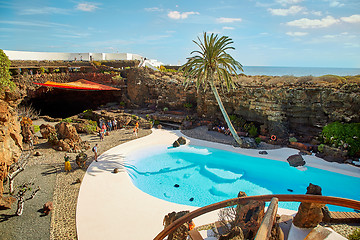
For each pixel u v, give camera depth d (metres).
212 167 20.86
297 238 7.69
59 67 46.78
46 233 11.69
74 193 15.52
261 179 18.64
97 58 60.31
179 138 26.64
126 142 26.58
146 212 13.52
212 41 23.36
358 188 16.98
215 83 32.84
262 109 26.92
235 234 6.22
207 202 15.50
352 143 20.78
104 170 19.14
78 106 48.69
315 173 19.23
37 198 14.77
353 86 22.84
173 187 17.52
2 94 18.23
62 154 22.20
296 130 26.16
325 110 24.05
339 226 9.99
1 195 13.50
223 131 29.59
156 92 40.25
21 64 42.03
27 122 25.42
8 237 11.32
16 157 15.53
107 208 13.87
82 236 11.45
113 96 45.31
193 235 7.96
